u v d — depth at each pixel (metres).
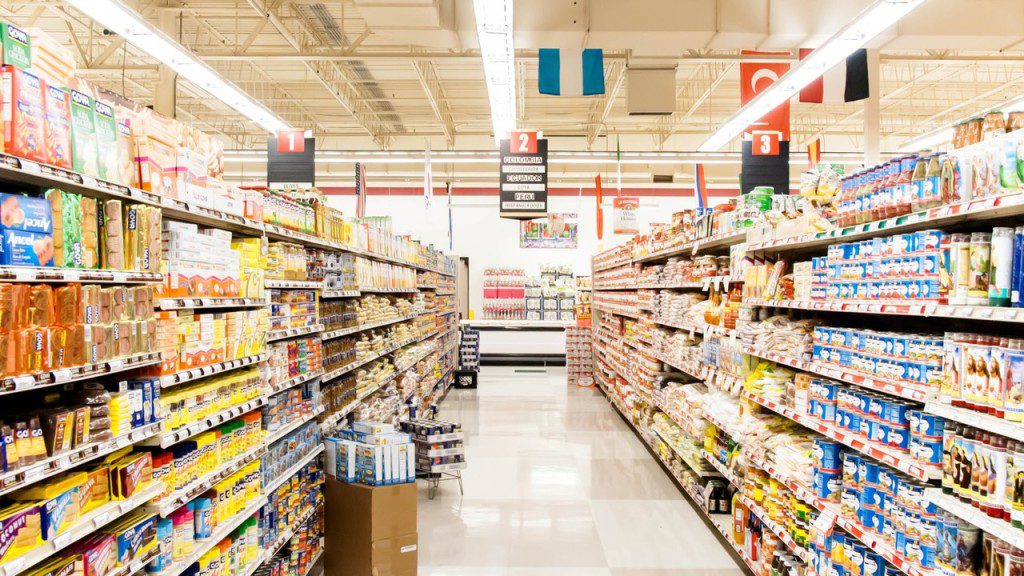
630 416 9.12
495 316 18.02
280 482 3.93
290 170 10.38
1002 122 2.62
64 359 2.17
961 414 2.36
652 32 7.74
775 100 7.80
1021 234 2.22
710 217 5.62
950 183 2.61
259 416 3.79
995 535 2.26
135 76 13.17
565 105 15.64
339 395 5.56
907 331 3.64
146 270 2.67
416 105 15.90
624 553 4.91
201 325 3.14
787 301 3.95
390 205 18.84
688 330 6.86
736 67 13.20
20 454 2.03
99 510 2.40
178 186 2.97
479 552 4.93
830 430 3.40
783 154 9.54
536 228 18.53
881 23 5.67
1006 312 2.20
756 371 4.52
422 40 8.01
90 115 2.39
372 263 6.86
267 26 11.61
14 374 1.97
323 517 4.71
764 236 4.37
